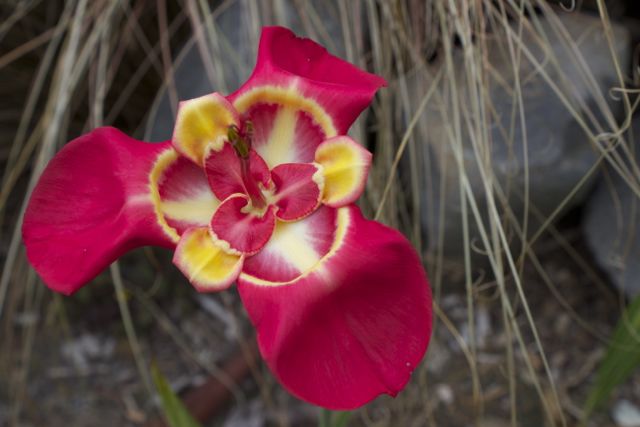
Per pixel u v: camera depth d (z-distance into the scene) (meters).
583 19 0.46
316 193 0.29
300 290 0.27
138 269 0.57
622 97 0.46
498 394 0.51
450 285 0.54
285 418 0.51
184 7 0.52
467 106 0.44
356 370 0.26
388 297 0.26
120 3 0.51
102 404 0.52
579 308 0.54
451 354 0.53
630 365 0.41
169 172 0.29
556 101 0.44
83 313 0.56
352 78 0.30
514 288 0.54
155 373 0.36
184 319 0.56
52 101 0.49
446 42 0.41
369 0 0.45
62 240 0.28
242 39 0.48
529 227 0.47
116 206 0.28
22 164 0.50
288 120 0.30
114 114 0.57
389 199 0.45
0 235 0.59
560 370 0.52
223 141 0.29
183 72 0.50
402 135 0.46
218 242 0.29
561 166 0.45
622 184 0.49
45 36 0.53
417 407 0.51
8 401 0.52
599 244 0.50
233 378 0.52
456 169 0.45
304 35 0.46
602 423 0.50
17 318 0.56
